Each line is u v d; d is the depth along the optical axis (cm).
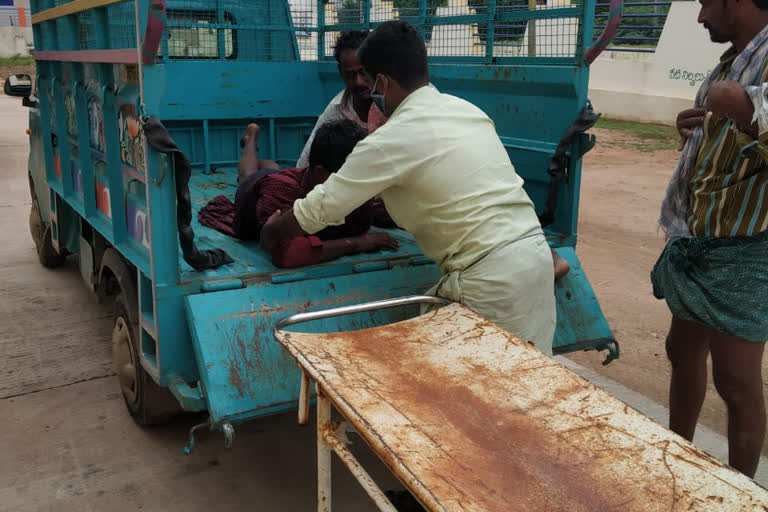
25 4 2709
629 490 130
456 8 364
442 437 146
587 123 281
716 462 137
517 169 329
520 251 218
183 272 253
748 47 201
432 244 232
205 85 463
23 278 506
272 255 257
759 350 221
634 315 450
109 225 303
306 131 516
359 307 208
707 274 220
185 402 223
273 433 316
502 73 322
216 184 440
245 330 231
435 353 185
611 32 269
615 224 671
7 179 845
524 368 177
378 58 226
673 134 1226
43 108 420
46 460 288
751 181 204
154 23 201
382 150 213
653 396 346
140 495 267
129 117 248
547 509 124
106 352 390
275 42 497
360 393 162
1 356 382
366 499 270
